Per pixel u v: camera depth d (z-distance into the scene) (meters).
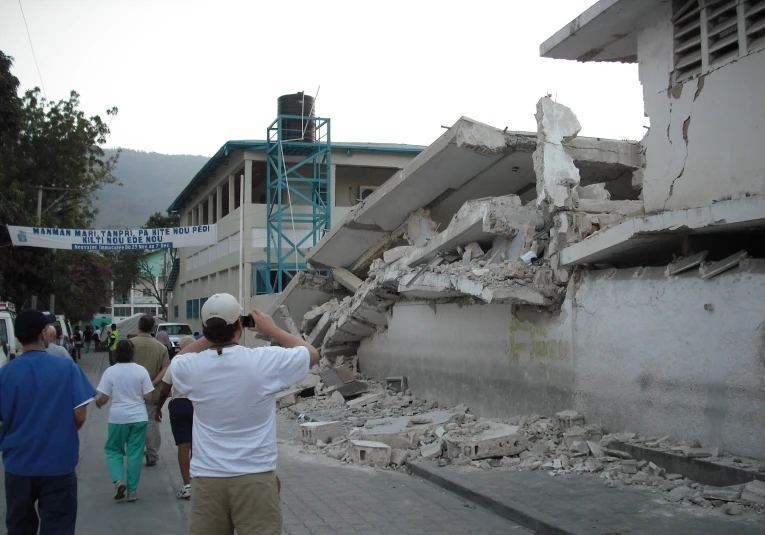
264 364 3.57
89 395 4.80
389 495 7.58
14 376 4.62
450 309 13.42
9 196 24.28
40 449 4.55
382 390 15.88
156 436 9.14
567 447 8.78
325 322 18.98
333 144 33.28
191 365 3.57
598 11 9.59
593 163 12.12
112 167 35.03
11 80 19.89
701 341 7.54
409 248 15.09
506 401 11.31
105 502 7.29
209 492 3.46
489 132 12.84
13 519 4.59
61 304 38.66
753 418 6.88
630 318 8.57
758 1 7.93
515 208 11.42
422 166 13.92
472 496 7.27
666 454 7.44
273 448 3.60
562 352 9.89
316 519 6.59
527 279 10.13
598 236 8.94
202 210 45.44
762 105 7.73
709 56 8.50
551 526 5.93
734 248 8.26
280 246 31.48
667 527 5.77
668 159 9.11
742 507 6.10
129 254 64.81
